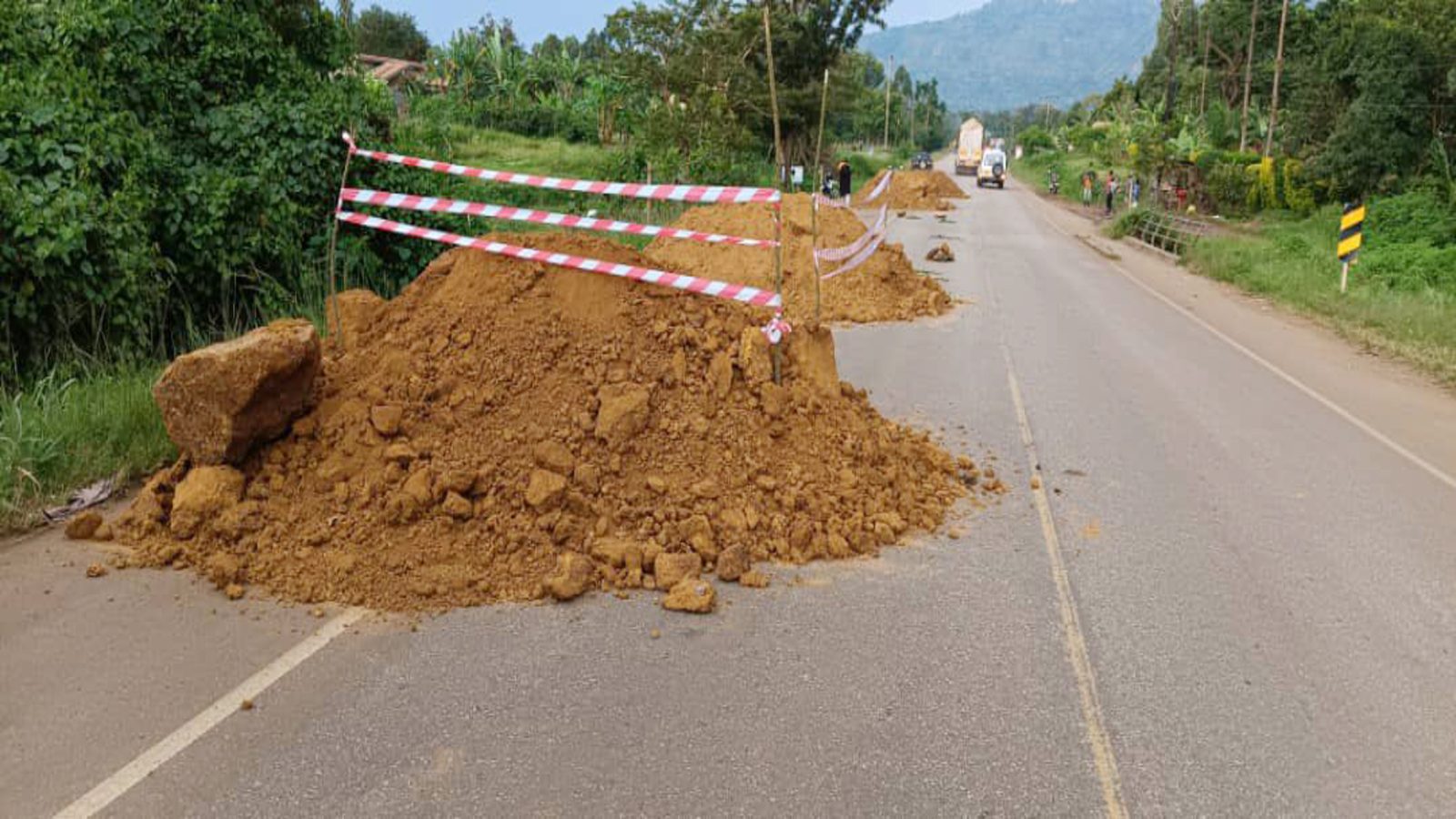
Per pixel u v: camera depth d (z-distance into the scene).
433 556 4.54
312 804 2.94
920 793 3.08
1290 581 4.84
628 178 25.94
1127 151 47.47
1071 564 4.98
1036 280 17.17
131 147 7.86
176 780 3.04
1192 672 3.92
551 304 5.92
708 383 5.63
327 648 3.87
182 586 4.35
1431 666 4.02
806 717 3.49
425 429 5.19
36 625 3.96
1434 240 19.75
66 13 8.55
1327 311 13.86
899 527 5.27
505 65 43.72
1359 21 28.17
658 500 5.00
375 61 54.34
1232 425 7.86
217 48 9.44
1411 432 7.80
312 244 9.37
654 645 3.98
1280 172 30.41
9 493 5.02
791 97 41.59
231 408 4.80
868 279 13.55
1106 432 7.52
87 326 7.18
